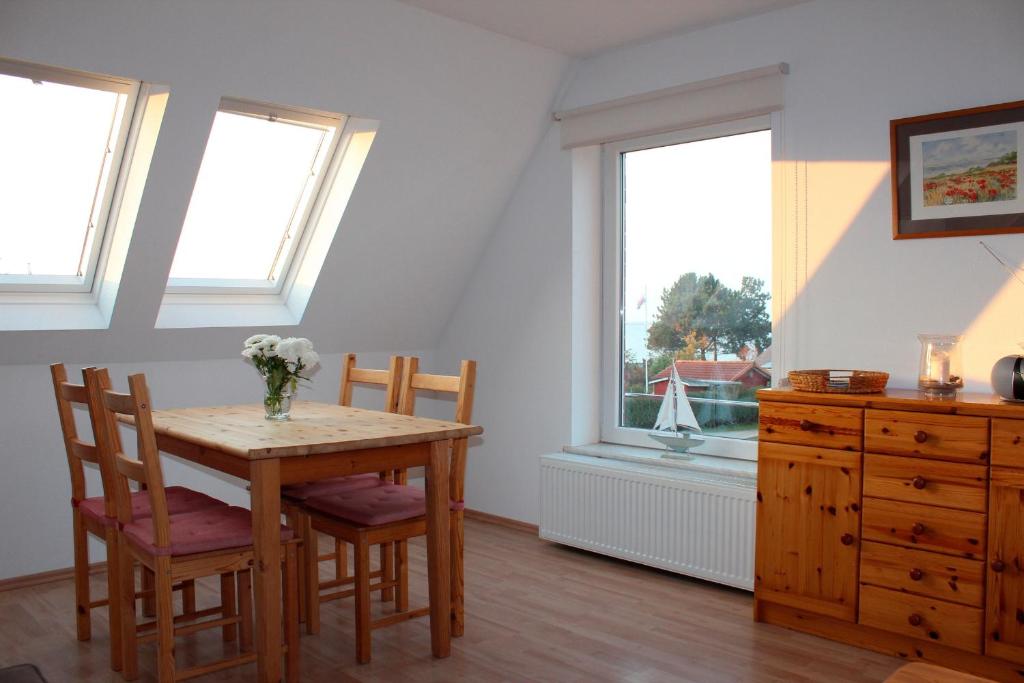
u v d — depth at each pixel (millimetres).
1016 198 2963
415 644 2979
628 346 4336
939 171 3125
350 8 3336
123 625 2670
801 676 2695
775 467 3109
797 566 3057
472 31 3738
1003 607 2596
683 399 3857
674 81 3910
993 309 3020
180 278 4039
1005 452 2576
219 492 4242
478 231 4617
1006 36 2986
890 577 2828
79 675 2719
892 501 2818
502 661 2816
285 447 2441
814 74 3449
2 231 3520
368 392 4770
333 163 4035
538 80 4188
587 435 4395
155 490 2404
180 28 3049
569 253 4301
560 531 4098
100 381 2742
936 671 1750
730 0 3439
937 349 2955
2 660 2832
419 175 4113
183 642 3023
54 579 3703
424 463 2822
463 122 4059
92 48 2963
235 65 3266
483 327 4789
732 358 3891
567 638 3012
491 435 4734
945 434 2693
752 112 3609
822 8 3430
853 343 3359
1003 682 2637
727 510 3426
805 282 3484
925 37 3166
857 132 3338
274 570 2455
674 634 3051
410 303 4707
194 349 4086
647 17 3646
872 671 2736
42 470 3703
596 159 4406
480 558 3998
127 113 3332
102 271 3748
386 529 2869
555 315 4375
